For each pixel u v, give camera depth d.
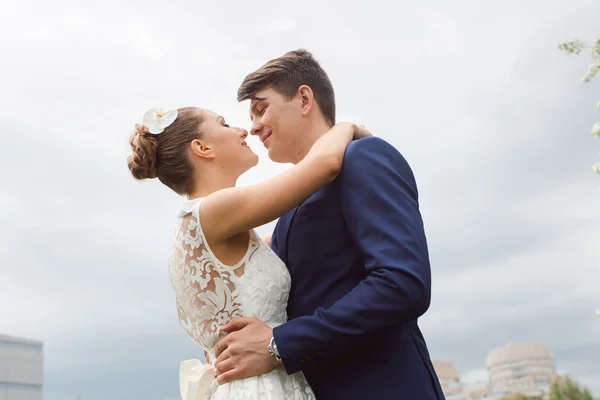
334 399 2.04
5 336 34.69
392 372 2.01
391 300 1.89
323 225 2.14
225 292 2.09
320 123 2.44
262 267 2.13
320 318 1.94
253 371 1.98
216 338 2.11
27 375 35.19
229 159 2.33
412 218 2.01
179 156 2.31
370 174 2.05
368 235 1.99
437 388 2.08
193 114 2.36
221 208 2.08
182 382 2.21
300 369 1.96
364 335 1.92
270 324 2.10
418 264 1.93
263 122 2.42
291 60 2.45
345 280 2.10
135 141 2.34
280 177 2.08
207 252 2.10
